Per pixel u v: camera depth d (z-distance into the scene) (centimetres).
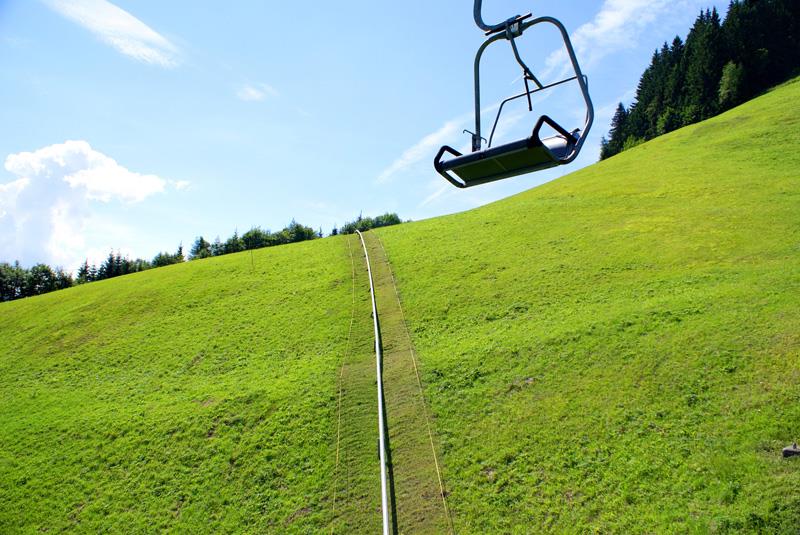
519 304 3027
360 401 2309
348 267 4372
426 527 1582
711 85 10644
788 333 1973
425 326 2995
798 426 1541
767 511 1295
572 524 1474
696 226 3650
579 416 1894
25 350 3788
